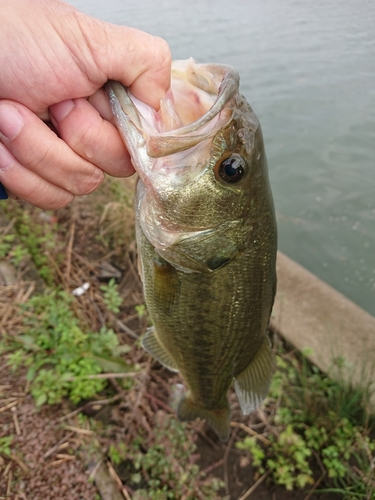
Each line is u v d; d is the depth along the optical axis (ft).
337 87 3.00
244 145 0.50
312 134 2.48
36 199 0.47
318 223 1.94
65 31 0.40
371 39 3.91
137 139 0.45
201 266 0.55
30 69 0.40
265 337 0.67
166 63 0.45
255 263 0.57
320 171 2.22
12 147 0.43
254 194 0.53
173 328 0.62
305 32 4.20
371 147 2.36
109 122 0.46
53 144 0.43
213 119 0.48
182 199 0.51
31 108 0.42
